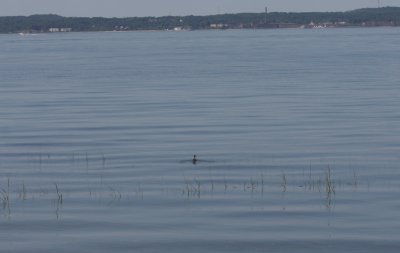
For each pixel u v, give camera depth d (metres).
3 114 43.34
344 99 48.88
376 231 19.34
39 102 49.53
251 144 32.25
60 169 27.45
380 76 67.19
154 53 122.38
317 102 47.44
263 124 38.12
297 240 18.80
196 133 35.50
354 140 32.91
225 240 18.86
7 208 21.80
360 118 39.72
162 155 29.92
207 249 18.28
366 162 27.98
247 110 43.84
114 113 43.19
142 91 56.62
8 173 26.89
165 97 51.91
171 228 19.81
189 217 20.73
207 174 26.25
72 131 36.50
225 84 61.72
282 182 24.78
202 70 78.88
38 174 26.62
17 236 19.27
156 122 39.34
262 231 19.48
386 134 34.34
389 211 21.06
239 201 22.34
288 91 55.03
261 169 27.03
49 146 32.41
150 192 23.55
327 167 27.14
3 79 70.19
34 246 18.55
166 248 18.38
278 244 18.55
